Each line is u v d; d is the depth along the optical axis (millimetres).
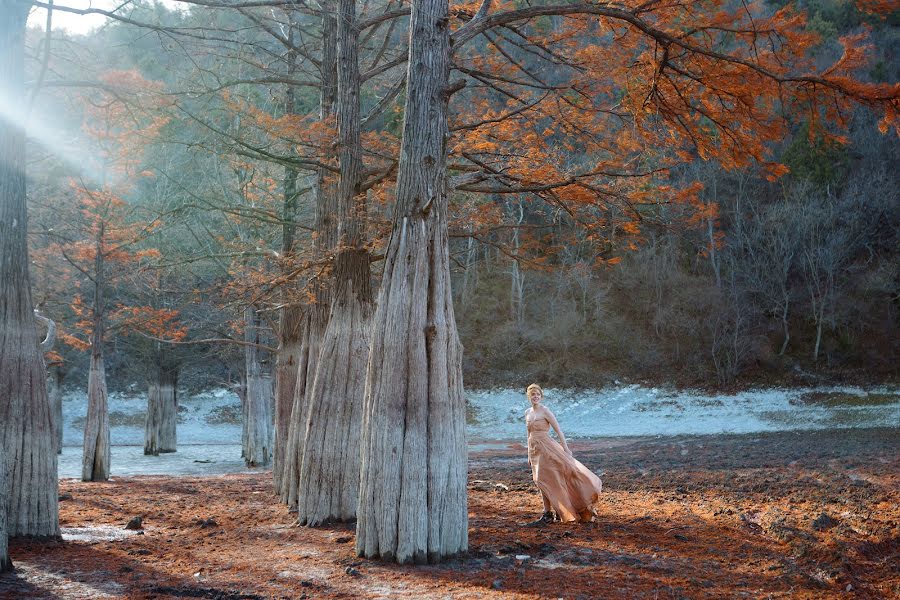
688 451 24469
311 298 12461
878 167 59000
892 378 49906
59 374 36188
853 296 56969
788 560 7328
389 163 13430
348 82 11570
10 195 9180
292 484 12203
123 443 42844
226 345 29234
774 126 8523
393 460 7629
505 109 11469
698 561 7270
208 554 8039
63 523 10406
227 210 13594
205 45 13195
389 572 6996
